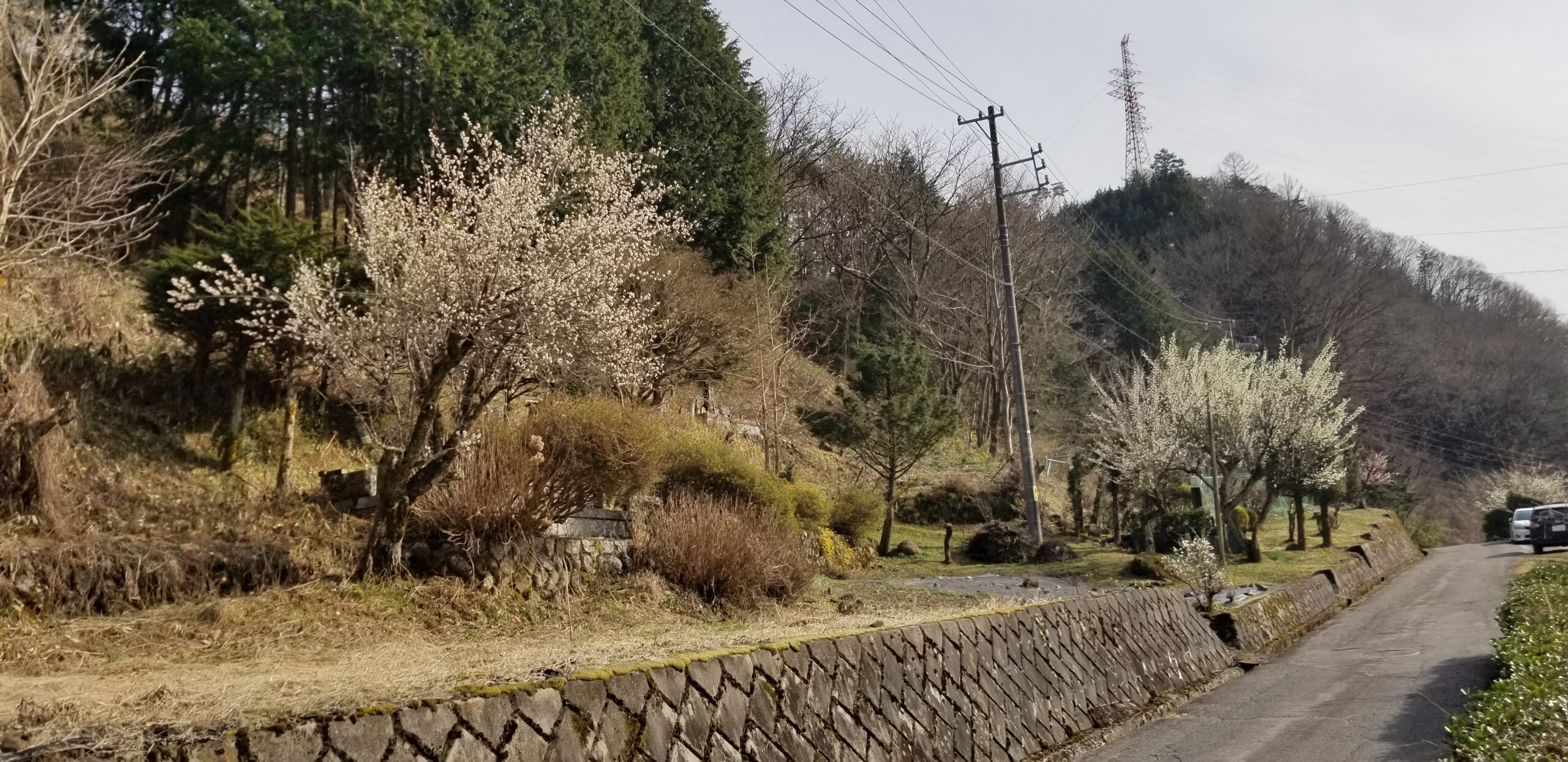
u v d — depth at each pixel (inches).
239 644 308.8
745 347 908.6
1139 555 877.8
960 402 1510.8
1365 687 451.5
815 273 1595.7
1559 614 447.2
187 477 476.4
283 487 487.5
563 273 425.4
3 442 365.1
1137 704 412.8
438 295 402.9
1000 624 352.8
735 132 1195.9
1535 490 1923.0
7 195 480.7
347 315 428.5
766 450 902.4
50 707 171.3
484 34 866.1
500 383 417.1
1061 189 1072.2
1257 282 2132.1
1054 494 1321.4
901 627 298.5
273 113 808.9
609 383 505.0
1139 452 1042.7
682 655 217.6
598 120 916.0
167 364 540.4
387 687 186.1
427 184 461.1
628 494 543.8
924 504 1095.0
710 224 1112.8
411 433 409.4
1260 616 627.8
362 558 386.6
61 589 328.2
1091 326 1919.3
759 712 223.5
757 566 505.7
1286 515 1567.4
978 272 1521.9
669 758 194.1
